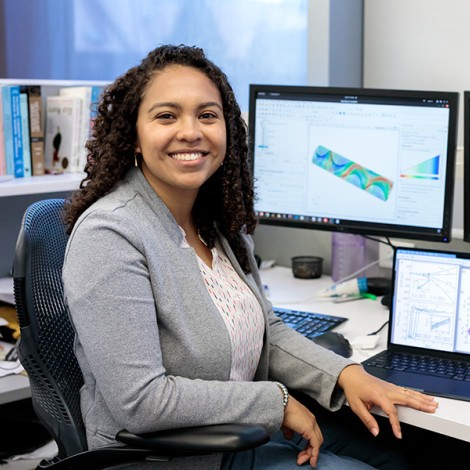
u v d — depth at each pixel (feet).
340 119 6.29
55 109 7.06
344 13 7.49
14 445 6.16
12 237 7.26
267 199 6.73
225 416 4.22
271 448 4.83
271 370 5.13
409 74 7.36
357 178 6.32
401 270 5.32
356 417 5.90
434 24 7.09
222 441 4.03
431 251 5.24
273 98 6.51
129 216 4.31
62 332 4.62
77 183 6.59
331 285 7.06
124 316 4.08
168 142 4.48
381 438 5.79
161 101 4.48
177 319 4.32
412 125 6.04
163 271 4.37
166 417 4.09
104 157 4.57
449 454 6.36
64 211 4.70
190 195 4.76
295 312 6.11
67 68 9.19
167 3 8.94
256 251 8.20
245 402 4.30
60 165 7.07
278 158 6.61
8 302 6.52
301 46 8.14
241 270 5.02
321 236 7.62
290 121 6.49
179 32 8.96
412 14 7.23
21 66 9.16
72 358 4.65
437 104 5.92
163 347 4.34
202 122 4.64
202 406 4.17
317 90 6.32
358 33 7.63
